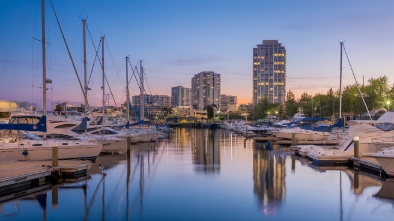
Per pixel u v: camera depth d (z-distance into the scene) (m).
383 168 27.69
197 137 82.00
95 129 51.09
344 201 22.02
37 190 24.77
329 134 57.31
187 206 21.08
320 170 32.47
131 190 24.91
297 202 21.80
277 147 54.62
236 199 22.52
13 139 32.34
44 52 32.38
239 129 99.50
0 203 21.58
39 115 42.59
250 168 33.84
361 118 79.69
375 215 19.39
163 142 65.62
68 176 28.42
